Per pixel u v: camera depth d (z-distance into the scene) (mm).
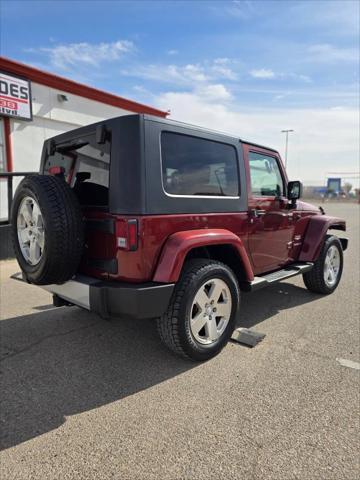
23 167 8805
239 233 3516
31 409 2422
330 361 3080
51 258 2643
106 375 2865
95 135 2904
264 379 2787
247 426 2234
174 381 2768
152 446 2062
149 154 2660
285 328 3822
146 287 2594
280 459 1960
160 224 2715
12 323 3980
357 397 2545
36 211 2828
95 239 2867
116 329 3814
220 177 3338
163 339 2924
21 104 8383
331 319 4098
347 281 5859
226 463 1931
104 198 2812
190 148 3039
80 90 9859
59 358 3158
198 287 2875
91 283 2734
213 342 3105
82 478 1835
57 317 4172
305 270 4469
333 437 2135
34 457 1982
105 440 2115
